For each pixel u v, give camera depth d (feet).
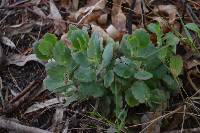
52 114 2.97
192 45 2.87
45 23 3.43
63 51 2.59
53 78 2.68
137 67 2.60
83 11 3.39
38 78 3.13
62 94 2.81
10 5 3.56
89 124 2.86
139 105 2.83
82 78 2.55
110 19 3.38
